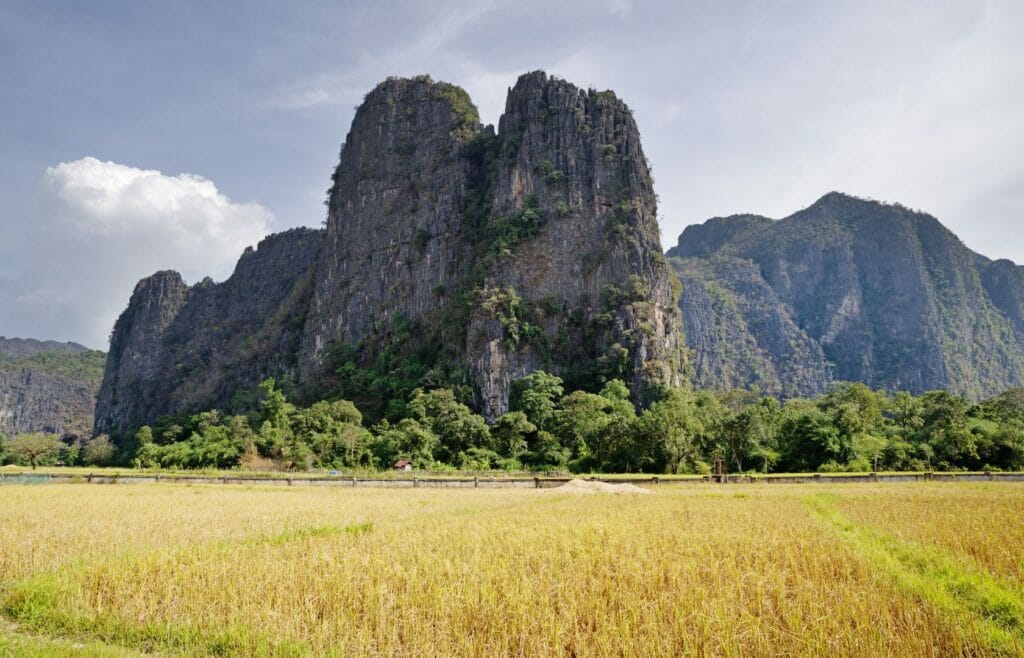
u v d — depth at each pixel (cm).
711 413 9862
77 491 4841
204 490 5253
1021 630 1411
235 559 1881
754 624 1358
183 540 2459
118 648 1355
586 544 2166
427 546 2152
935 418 10356
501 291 14750
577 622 1412
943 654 1310
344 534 2488
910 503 3653
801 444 8731
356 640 1342
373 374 15812
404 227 18725
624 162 16100
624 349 13300
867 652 1272
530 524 2723
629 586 1647
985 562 2017
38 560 2056
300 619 1423
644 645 1288
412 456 10012
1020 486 5359
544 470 8912
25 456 15988
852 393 12100
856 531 2616
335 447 10619
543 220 15625
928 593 1616
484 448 10275
